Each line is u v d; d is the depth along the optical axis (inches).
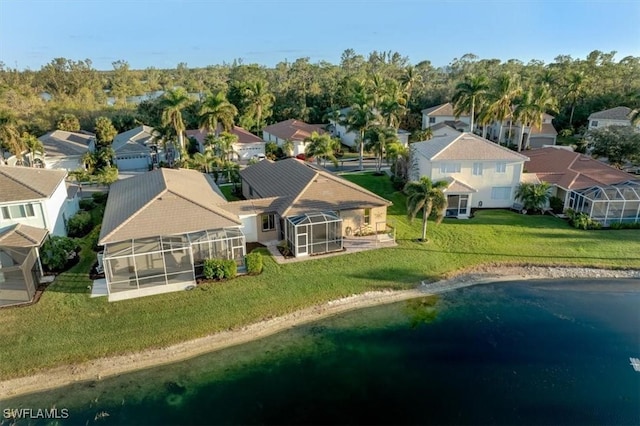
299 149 3002.0
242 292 1175.0
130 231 1206.3
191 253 1199.6
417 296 1230.9
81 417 795.4
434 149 1881.2
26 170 1467.8
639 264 1400.1
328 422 785.6
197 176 1798.7
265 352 983.0
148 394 852.6
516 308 1182.9
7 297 1123.3
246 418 793.6
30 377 888.9
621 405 832.9
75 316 1056.8
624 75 3722.9
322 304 1162.0
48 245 1242.6
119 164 2802.7
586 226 1638.8
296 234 1359.5
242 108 3789.4
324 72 5300.2
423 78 5393.7
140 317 1061.8
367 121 2501.2
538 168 2020.2
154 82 7155.5
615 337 1053.8
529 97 2536.9
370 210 1558.8
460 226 1657.2
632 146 2230.6
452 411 817.5
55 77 5275.6
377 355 979.3
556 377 914.1
